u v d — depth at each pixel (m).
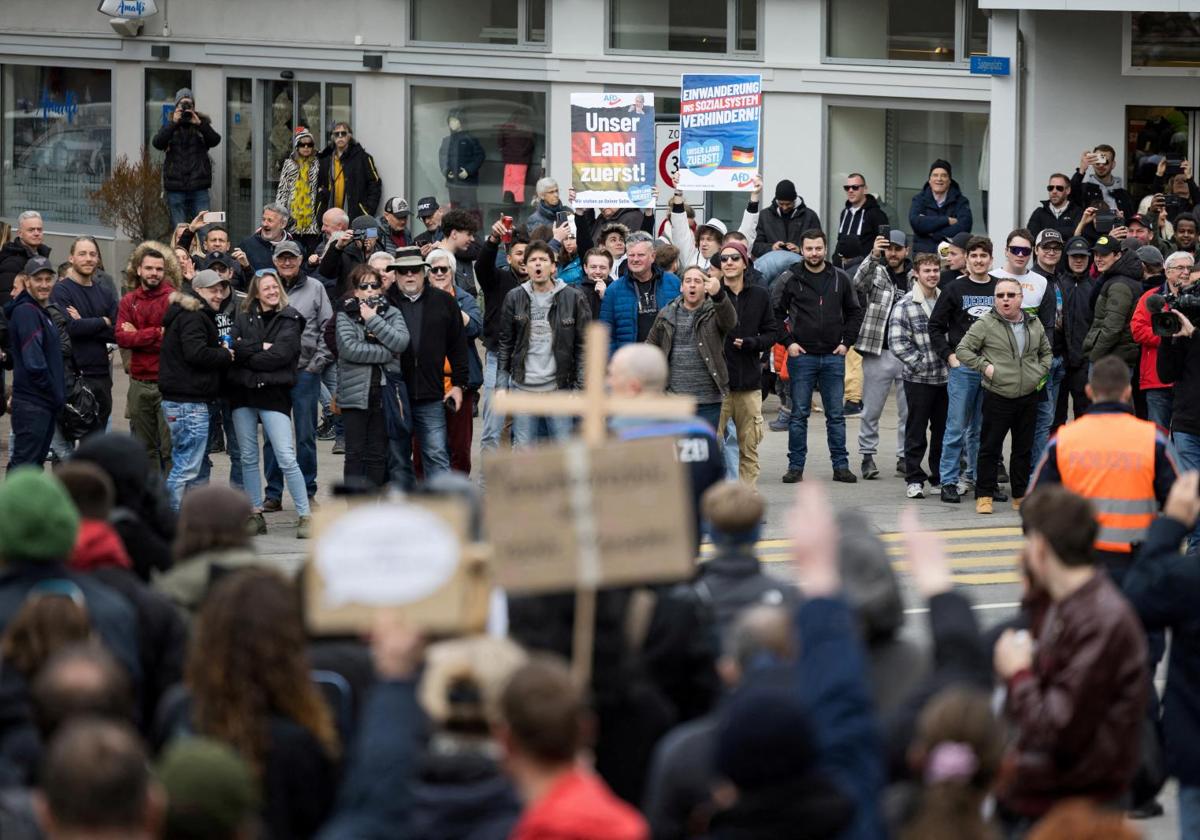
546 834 11.41
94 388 41.06
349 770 13.57
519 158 65.81
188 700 14.24
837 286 43.41
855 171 63.41
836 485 44.09
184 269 48.69
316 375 39.75
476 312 44.47
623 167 49.31
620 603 15.59
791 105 63.22
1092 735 15.76
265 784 13.37
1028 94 57.31
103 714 12.85
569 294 40.12
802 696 13.13
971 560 36.03
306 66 67.25
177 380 37.06
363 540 12.85
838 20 62.75
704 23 63.94
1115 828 12.00
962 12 61.66
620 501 14.09
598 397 15.54
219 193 69.12
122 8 68.25
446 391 39.84
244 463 38.03
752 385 40.62
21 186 73.69
